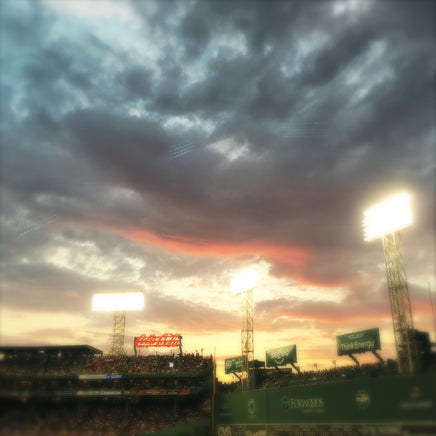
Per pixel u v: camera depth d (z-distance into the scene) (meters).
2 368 65.88
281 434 51.94
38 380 63.94
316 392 47.91
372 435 40.50
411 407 37.56
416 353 42.88
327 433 45.53
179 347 78.06
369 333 50.91
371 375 48.53
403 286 45.50
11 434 56.59
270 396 55.28
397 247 46.91
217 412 65.69
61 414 63.09
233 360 74.44
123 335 83.31
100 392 64.12
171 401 72.00
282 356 64.19
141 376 66.50
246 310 68.44
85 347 70.94
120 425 63.94
